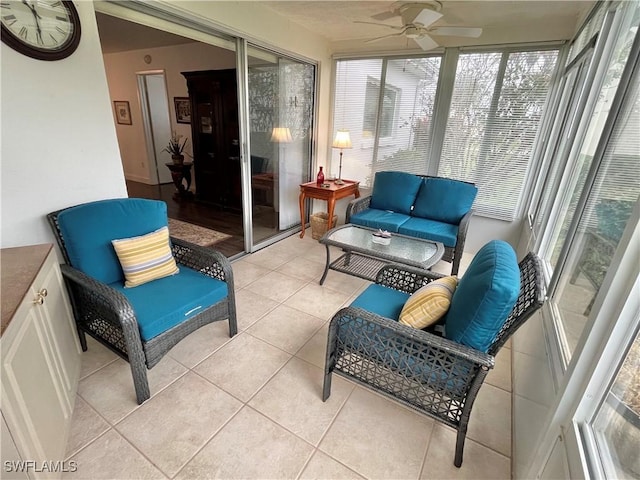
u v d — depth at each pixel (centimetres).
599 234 130
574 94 245
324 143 442
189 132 552
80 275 165
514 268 129
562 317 148
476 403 172
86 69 183
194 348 204
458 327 130
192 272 208
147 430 149
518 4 254
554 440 104
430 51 346
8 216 166
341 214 465
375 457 142
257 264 332
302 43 352
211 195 511
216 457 139
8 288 116
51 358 131
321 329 229
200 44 478
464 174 365
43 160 174
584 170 179
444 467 139
